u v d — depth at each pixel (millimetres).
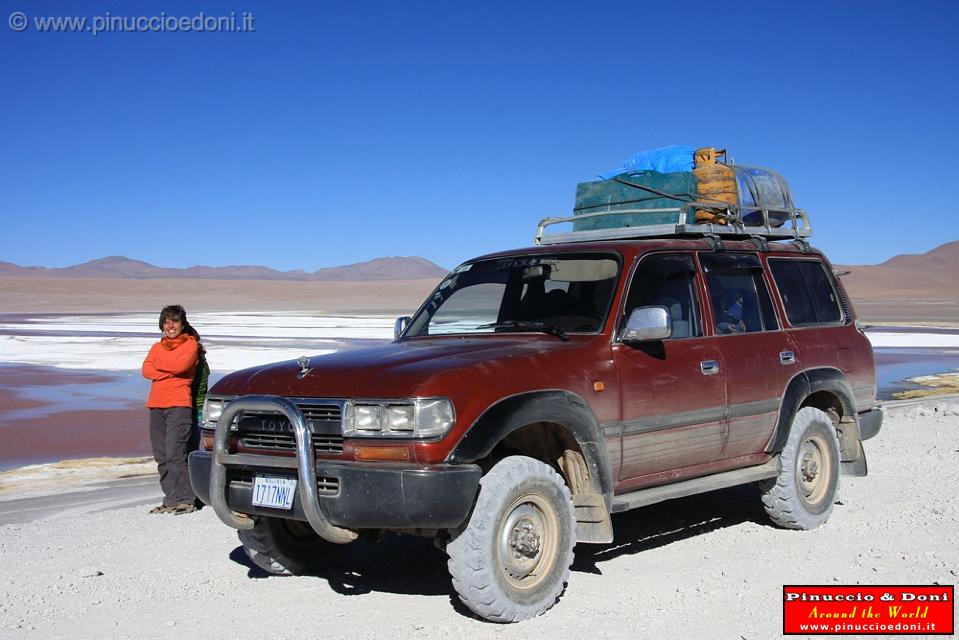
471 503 4852
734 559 6305
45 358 29141
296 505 5066
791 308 7406
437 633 4926
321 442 5090
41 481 10422
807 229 8086
